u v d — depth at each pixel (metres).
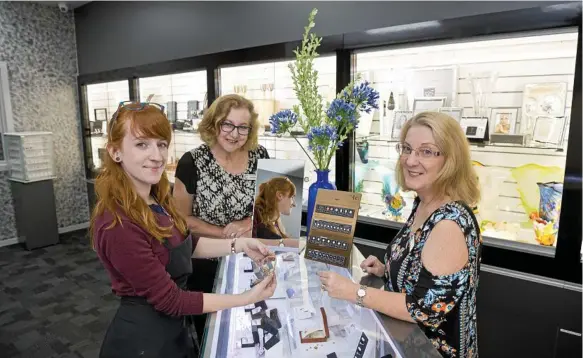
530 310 1.92
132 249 1.04
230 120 1.69
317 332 1.06
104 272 3.69
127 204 1.05
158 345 1.15
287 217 1.55
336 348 1.02
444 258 1.02
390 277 1.21
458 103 2.24
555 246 1.91
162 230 1.13
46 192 4.34
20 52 4.34
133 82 4.00
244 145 1.80
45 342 2.53
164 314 1.17
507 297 1.98
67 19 4.68
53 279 3.53
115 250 1.03
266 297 1.14
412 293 1.06
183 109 3.82
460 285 1.02
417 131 1.12
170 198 1.29
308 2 2.53
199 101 3.64
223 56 3.05
